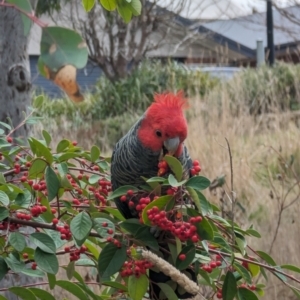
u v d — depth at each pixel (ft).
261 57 96.63
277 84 61.82
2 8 17.74
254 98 54.80
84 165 15.71
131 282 12.72
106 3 11.25
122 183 16.80
